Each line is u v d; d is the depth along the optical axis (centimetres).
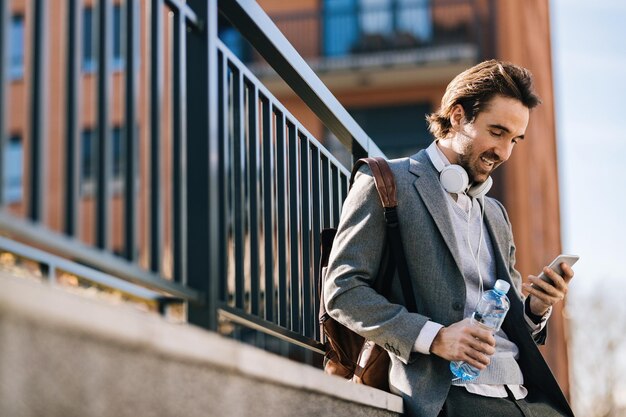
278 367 215
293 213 347
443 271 308
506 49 2109
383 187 313
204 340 179
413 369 304
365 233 312
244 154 312
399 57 2116
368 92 2162
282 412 220
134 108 211
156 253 218
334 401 253
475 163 319
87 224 1222
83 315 144
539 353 316
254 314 299
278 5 2197
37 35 173
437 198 313
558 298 330
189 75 254
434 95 2141
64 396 141
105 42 197
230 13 294
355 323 304
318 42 2178
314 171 379
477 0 2139
